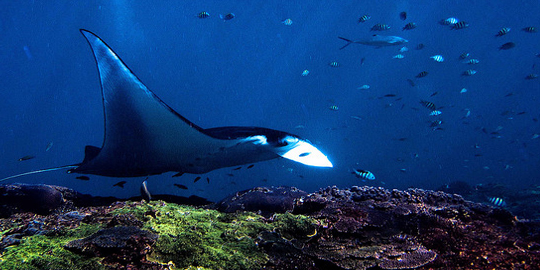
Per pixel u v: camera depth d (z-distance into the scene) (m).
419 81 35.09
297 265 1.98
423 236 2.34
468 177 25.19
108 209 2.68
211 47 43.91
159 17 40.41
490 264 2.02
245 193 3.15
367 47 38.09
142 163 2.99
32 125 46.97
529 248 2.21
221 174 23.80
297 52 43.97
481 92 40.66
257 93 49.16
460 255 2.12
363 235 2.28
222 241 2.14
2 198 2.98
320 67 42.44
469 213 2.67
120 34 41.00
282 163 21.25
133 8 38.69
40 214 3.06
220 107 48.34
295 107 42.22
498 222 2.58
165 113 2.60
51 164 44.97
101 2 37.31
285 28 42.03
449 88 35.31
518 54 38.16
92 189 23.84
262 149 3.17
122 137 2.76
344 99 41.22
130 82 2.46
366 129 34.66
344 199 2.80
